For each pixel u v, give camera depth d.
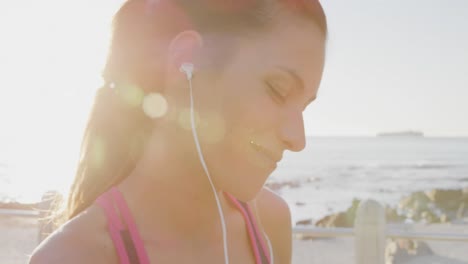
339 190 39.88
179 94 1.01
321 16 1.00
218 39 0.97
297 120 0.97
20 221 4.54
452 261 4.26
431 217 23.98
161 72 1.03
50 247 0.88
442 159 77.81
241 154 0.96
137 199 1.04
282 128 0.96
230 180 0.98
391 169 58.09
